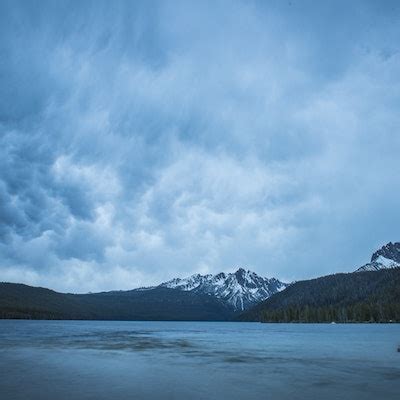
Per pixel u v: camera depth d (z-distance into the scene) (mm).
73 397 32844
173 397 33125
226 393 34812
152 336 129875
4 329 164250
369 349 78438
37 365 52656
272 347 84938
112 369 49312
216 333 158875
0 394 34062
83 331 159000
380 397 33188
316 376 44156
